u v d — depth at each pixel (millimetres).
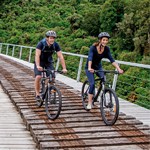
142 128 6750
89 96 7504
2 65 19062
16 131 6953
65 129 6645
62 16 50094
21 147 6039
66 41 39969
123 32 36219
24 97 9523
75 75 21906
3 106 9094
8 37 45812
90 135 6324
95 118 7426
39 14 50781
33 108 8250
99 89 7371
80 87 11883
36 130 6566
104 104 7023
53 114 7355
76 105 8594
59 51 7488
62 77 14820
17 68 17359
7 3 55688
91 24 42125
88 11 44656
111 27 39750
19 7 54000
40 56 7539
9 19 51125
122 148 5746
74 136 6254
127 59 31719
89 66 7000
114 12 39625
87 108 7574
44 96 7855
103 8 40375
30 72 15555
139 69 21125
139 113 8367
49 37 7223
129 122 7137
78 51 37156
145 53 31422
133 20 35094
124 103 9578
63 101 9031
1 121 7648
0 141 6324
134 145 5926
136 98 17375
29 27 47125
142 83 19391
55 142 5953
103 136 6254
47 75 7621
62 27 45094
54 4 53281
